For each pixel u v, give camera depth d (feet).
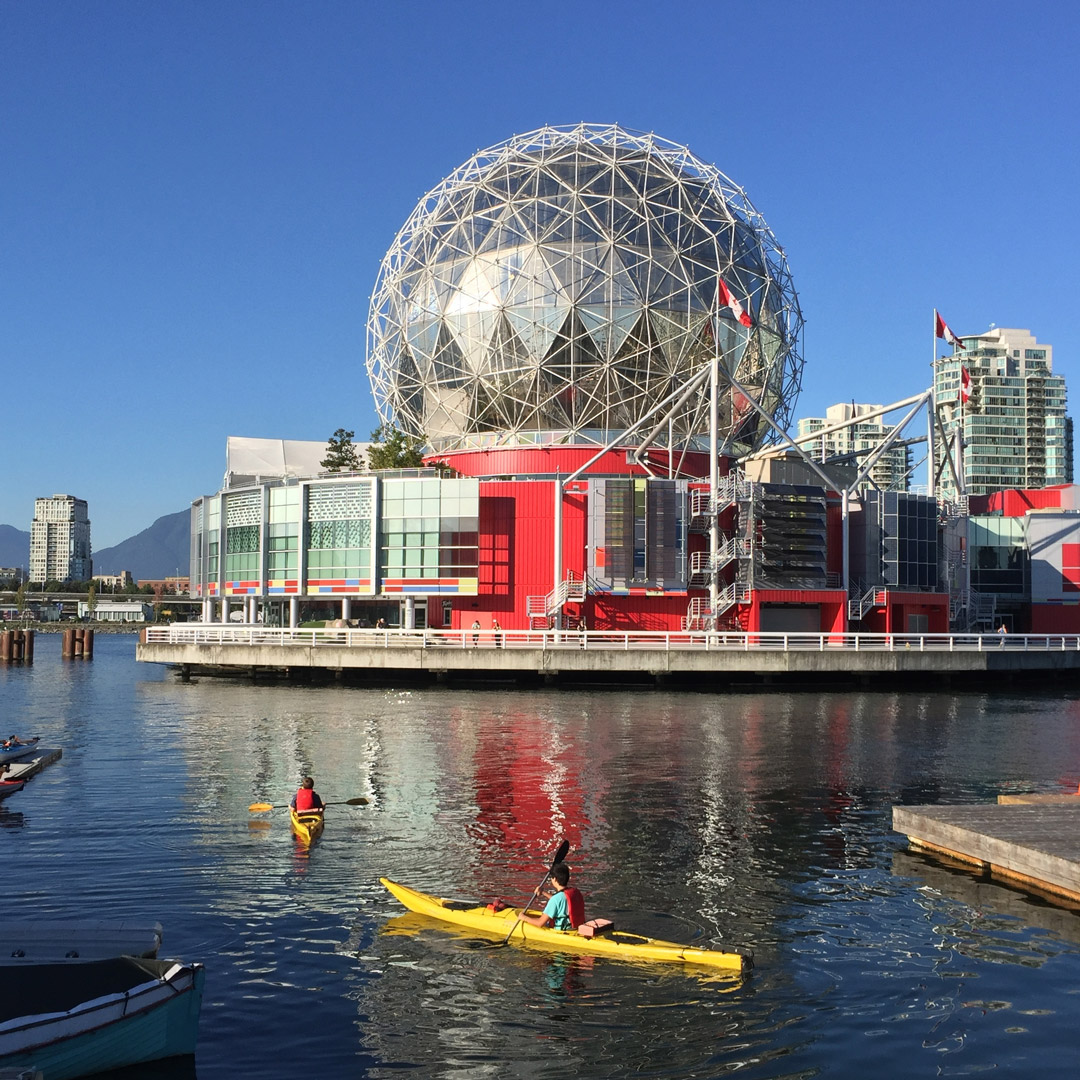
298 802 78.95
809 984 47.88
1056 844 61.98
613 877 64.08
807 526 218.59
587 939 51.98
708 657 184.34
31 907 57.88
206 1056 41.11
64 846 71.15
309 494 232.94
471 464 245.45
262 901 58.95
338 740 120.26
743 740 120.67
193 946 52.19
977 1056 41.22
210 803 85.46
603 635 200.34
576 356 233.96
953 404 256.93
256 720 140.05
